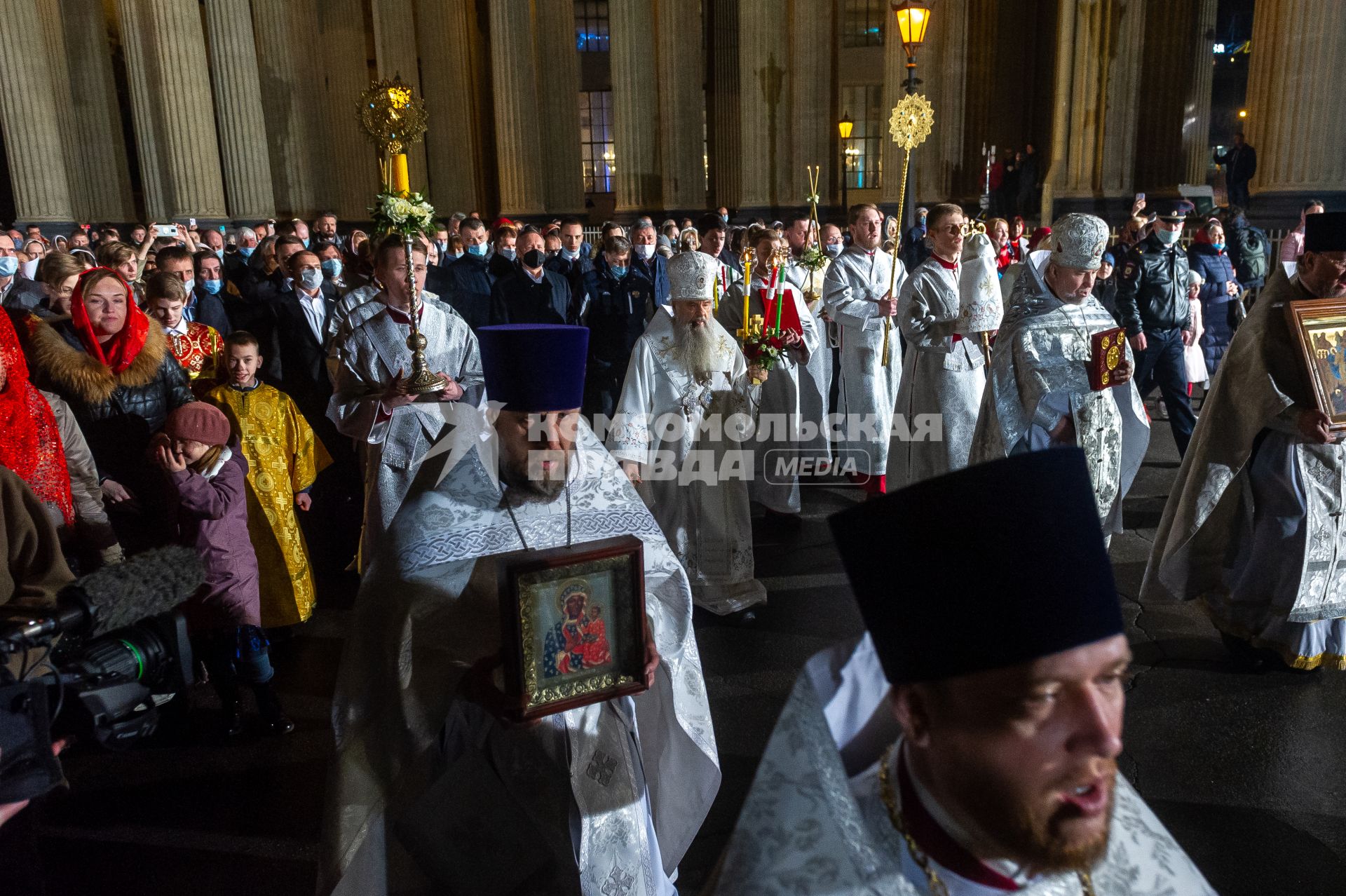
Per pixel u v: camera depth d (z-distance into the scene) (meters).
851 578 1.01
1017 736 0.93
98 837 3.35
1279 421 3.99
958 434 5.84
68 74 21.03
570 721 2.22
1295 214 13.16
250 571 3.95
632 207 20.28
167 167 19.78
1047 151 20.34
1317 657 4.22
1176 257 7.20
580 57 29.97
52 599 2.33
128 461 4.09
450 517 2.19
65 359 3.94
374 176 23.89
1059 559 0.91
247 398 4.75
